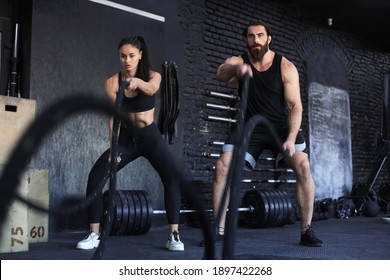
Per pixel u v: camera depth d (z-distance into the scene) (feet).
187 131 16.02
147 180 14.43
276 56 9.33
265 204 14.46
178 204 8.87
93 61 13.39
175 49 15.92
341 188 22.18
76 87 12.95
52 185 12.13
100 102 1.33
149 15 14.99
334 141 22.15
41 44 12.34
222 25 17.83
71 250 8.79
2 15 12.26
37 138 1.08
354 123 23.81
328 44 22.70
